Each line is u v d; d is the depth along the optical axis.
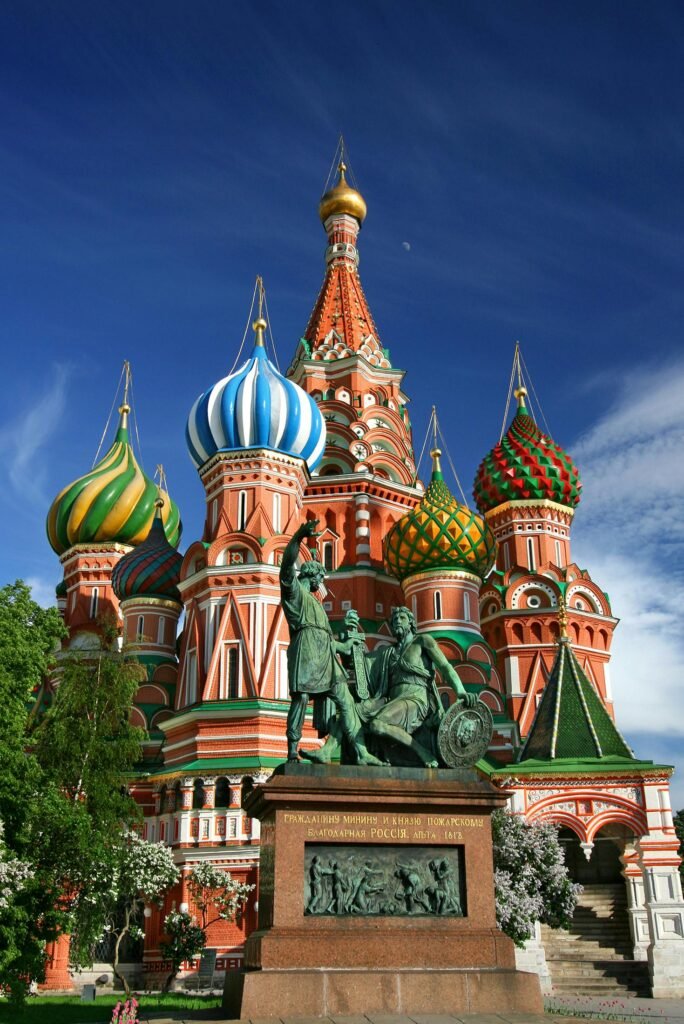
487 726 17.45
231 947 38.19
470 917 16.02
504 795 16.78
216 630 45.03
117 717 39.19
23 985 24.16
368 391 60.81
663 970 30.92
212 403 49.41
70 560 58.47
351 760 17.20
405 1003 14.82
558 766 33.91
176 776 42.12
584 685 36.78
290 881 15.63
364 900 15.80
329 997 14.67
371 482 55.56
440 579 50.62
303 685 17.34
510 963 15.66
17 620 26.70
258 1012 14.45
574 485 59.72
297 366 61.75
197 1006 21.62
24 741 25.38
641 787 33.31
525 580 56.50
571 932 36.72
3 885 22.86
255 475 48.00
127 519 57.88
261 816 17.17
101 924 32.81
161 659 51.28
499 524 59.41
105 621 45.44
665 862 32.31
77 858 29.47
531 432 60.72
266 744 42.03
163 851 36.59
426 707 17.86
